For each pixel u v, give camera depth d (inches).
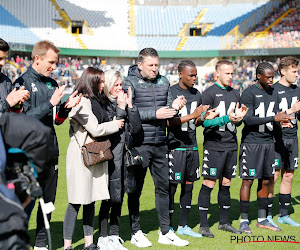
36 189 71.0
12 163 71.6
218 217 190.7
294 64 181.9
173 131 159.8
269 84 172.2
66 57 1167.0
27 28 1137.4
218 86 171.9
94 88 135.6
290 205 211.3
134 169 146.6
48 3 1198.3
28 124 69.6
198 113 148.9
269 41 1080.2
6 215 60.4
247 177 170.7
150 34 1203.9
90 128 128.3
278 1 1176.8
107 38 1188.5
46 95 131.8
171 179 159.8
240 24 1155.3
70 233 133.1
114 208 145.3
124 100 139.4
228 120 157.0
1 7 1142.3
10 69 971.9
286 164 182.7
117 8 1262.3
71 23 1197.7
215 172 164.1
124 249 141.8
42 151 70.5
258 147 170.4
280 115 163.2
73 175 130.7
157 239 157.9
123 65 1205.1
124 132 142.9
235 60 1158.3
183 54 1148.5
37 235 131.9
